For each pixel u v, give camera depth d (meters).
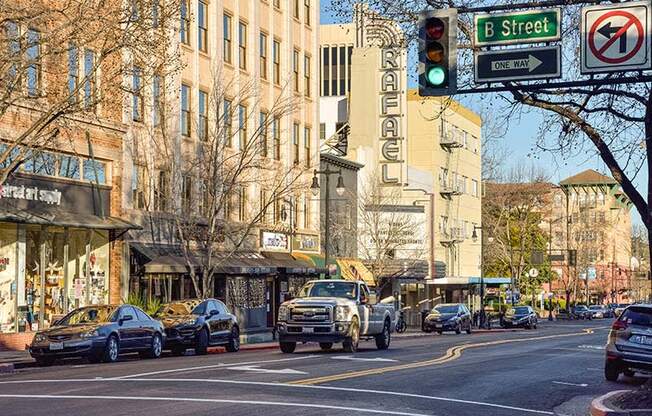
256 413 15.05
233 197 47.00
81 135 37.09
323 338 30.67
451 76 15.84
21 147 30.19
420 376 22.72
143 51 30.11
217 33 47.41
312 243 57.75
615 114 19.64
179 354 33.97
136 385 18.95
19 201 33.53
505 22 16.73
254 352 34.66
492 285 100.31
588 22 16.19
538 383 22.77
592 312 114.88
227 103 48.06
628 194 19.66
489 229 93.19
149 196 41.75
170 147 42.94
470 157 89.88
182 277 44.44
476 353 33.16
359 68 69.44
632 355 23.86
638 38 15.97
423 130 78.81
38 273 35.53
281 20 55.25
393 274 65.75
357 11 22.98
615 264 141.75
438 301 82.94
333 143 71.00
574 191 127.56
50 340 27.31
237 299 49.38
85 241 38.22
